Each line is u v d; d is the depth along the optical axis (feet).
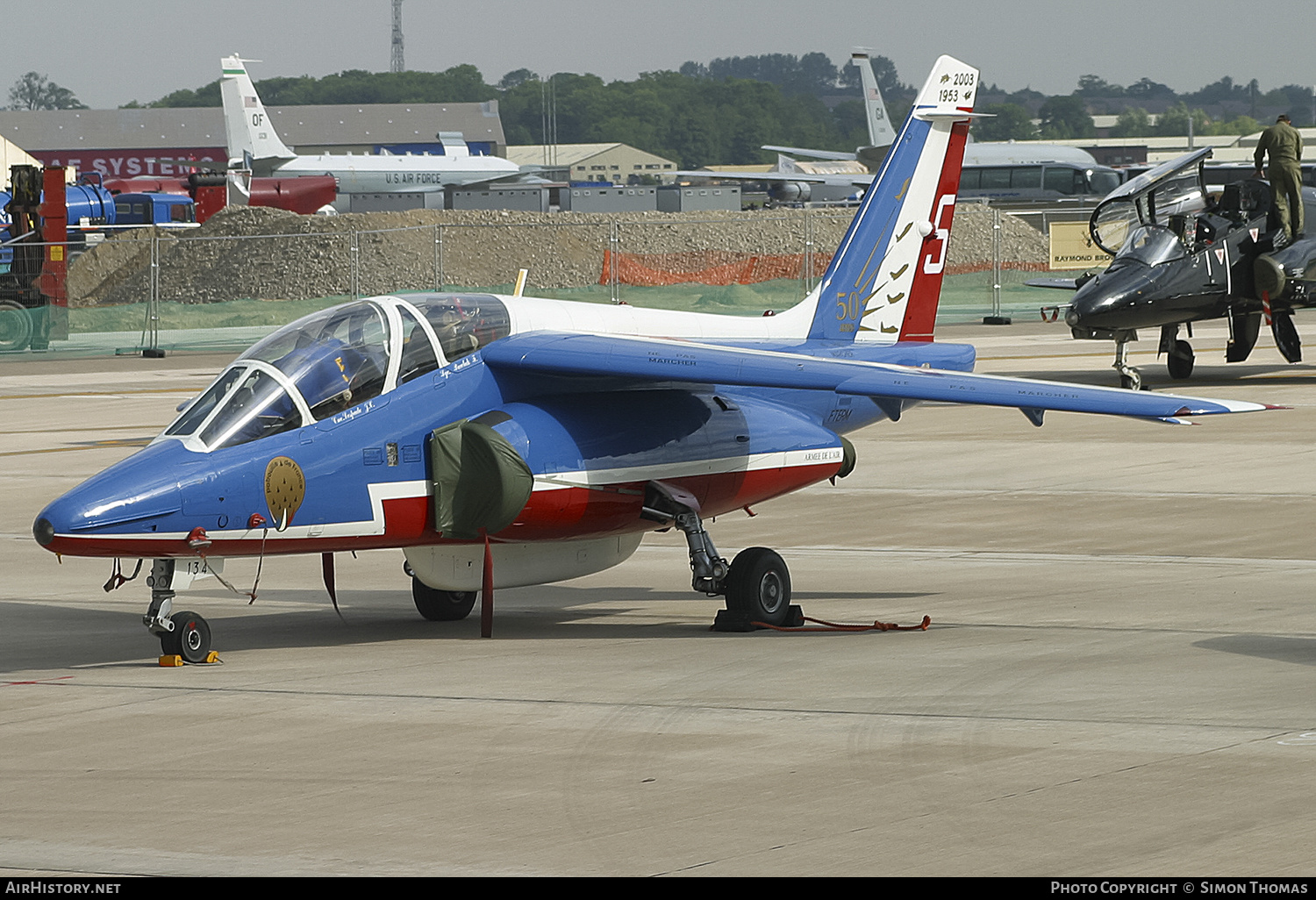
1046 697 55.47
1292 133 172.24
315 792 45.01
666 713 54.44
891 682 59.11
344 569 99.60
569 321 78.54
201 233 397.60
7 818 43.16
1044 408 70.18
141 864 38.78
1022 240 418.92
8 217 286.25
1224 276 173.99
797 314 90.07
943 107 94.27
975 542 99.66
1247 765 45.27
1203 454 134.21
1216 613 73.46
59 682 63.31
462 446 71.05
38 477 135.13
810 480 83.10
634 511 75.82
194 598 89.04
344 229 388.37
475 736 51.62
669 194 549.13
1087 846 38.34
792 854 38.40
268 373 67.87
